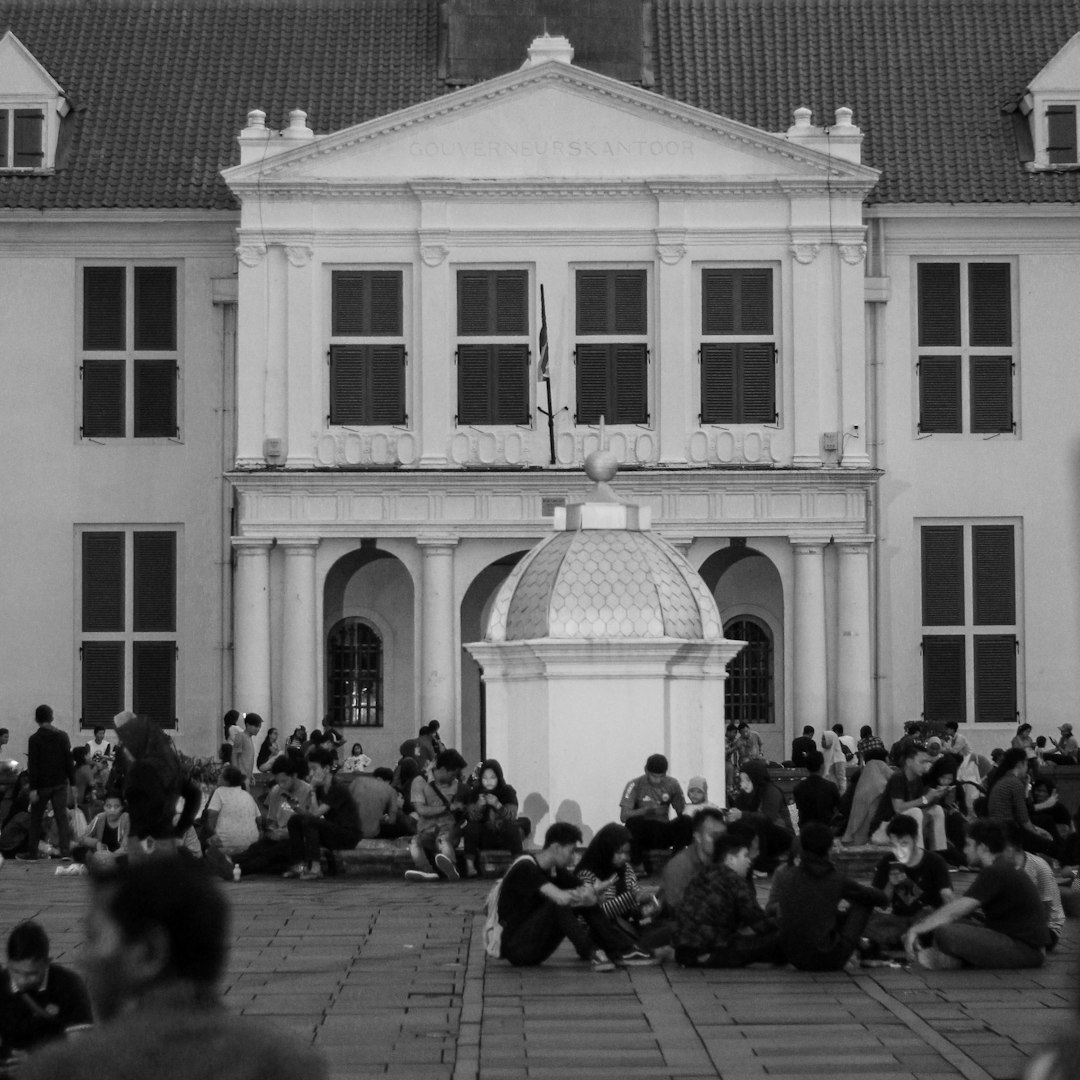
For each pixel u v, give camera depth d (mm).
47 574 53562
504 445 51344
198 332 53688
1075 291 53844
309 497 50875
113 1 57250
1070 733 48750
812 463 51281
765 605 53625
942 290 53812
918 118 54938
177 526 53688
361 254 51406
